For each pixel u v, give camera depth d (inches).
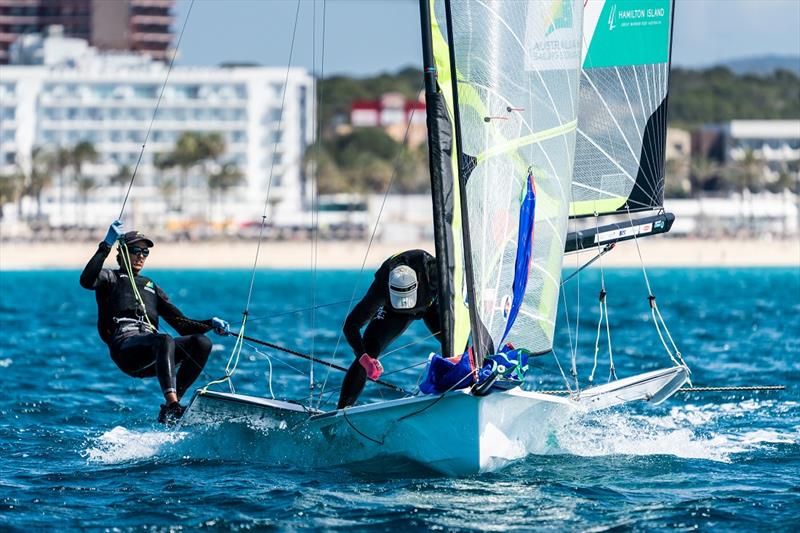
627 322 4343.0
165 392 1485.0
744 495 1366.9
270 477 1448.1
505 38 1405.0
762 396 2198.6
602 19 1802.4
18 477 1465.3
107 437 1770.4
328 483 1406.3
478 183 1385.3
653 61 1836.9
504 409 1392.7
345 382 1470.2
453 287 1363.2
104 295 1590.8
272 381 2496.3
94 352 3257.9
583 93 1806.1
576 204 1808.6
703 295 6993.1
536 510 1285.7
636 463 1544.0
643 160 1840.6
